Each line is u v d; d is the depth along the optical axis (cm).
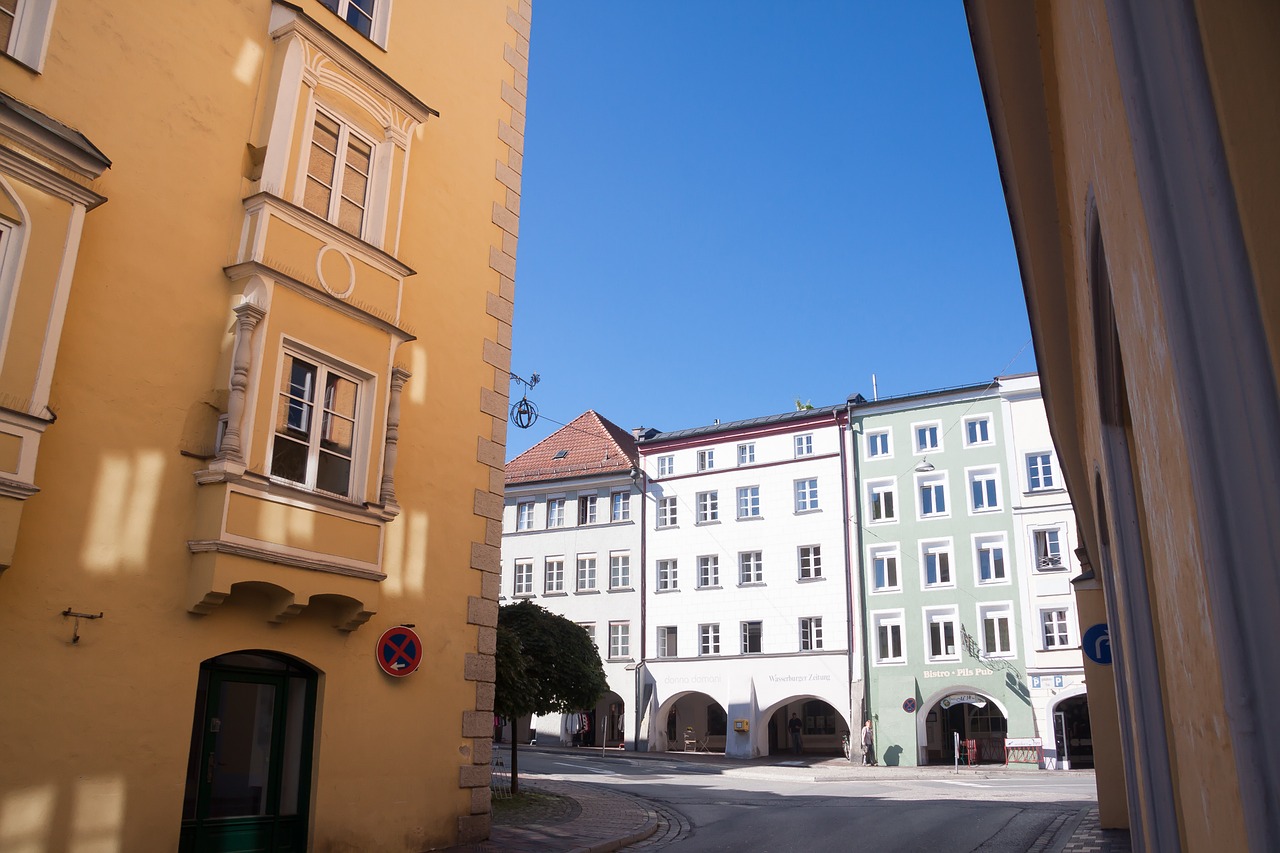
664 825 1570
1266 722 167
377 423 1174
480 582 1334
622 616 4203
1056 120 441
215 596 975
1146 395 259
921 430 3859
